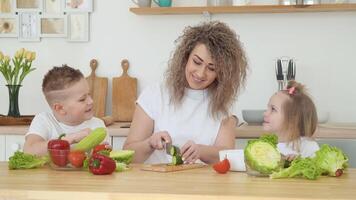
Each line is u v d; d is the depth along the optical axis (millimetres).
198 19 3164
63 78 2010
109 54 3240
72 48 3266
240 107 3143
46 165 1583
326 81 3088
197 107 2064
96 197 1116
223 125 2051
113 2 3225
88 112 2078
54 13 3262
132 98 3186
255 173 1384
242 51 2018
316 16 3076
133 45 3223
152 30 3205
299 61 3096
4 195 1152
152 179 1318
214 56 1906
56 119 2100
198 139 2035
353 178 1369
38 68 3277
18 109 3035
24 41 3283
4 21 3281
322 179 1348
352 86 3072
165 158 2045
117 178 1331
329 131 2531
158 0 3057
